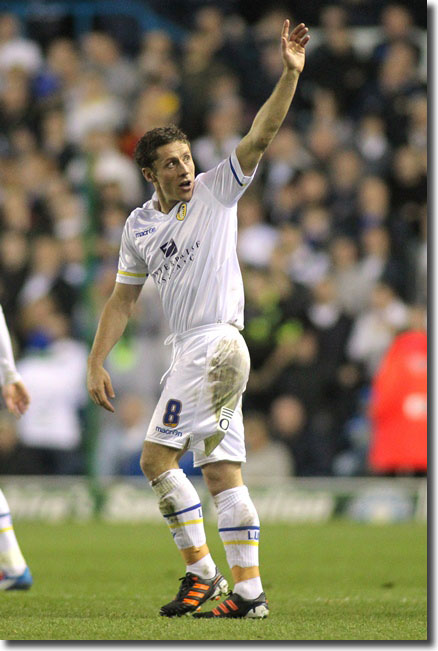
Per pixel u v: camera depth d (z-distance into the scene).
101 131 52.44
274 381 45.41
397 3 58.84
